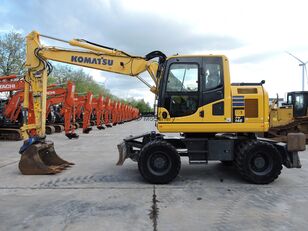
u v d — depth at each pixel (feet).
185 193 23.36
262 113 26.73
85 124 79.71
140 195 22.77
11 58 127.34
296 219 18.25
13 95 61.98
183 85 26.78
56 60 32.42
